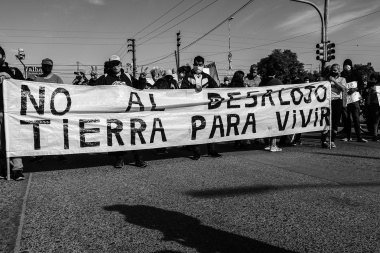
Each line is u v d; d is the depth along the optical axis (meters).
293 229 2.93
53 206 3.51
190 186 4.26
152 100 5.64
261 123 6.57
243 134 6.43
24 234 2.81
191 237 2.77
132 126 5.47
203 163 5.68
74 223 3.06
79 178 4.69
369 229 2.92
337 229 2.92
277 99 6.68
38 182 4.48
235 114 6.33
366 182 4.40
